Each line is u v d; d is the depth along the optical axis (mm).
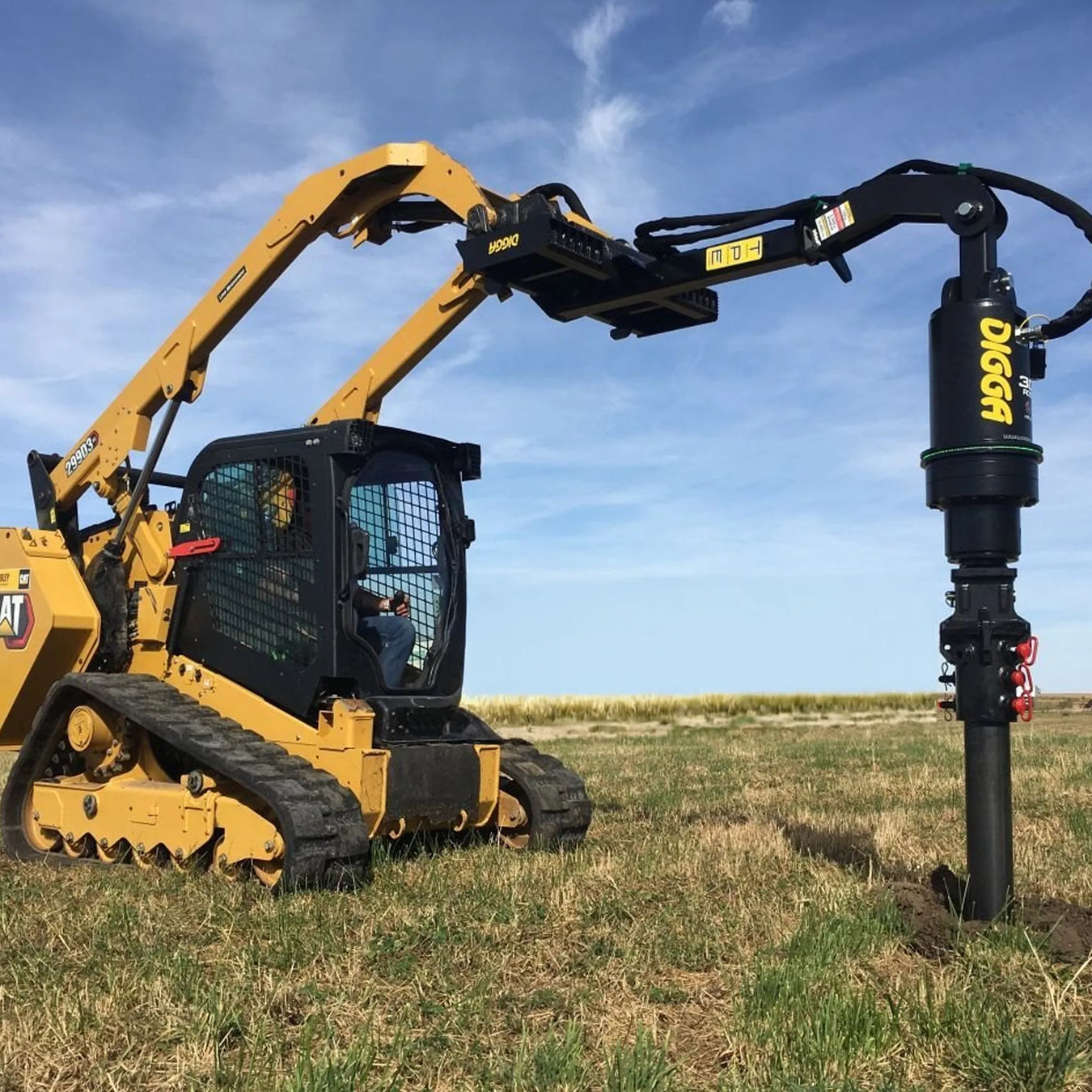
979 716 5336
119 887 6781
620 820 9539
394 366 8297
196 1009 4305
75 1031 4148
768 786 12047
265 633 7742
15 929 5707
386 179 7840
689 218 6609
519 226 6656
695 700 42125
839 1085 3588
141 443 8969
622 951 5156
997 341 5355
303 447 7625
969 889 5348
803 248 6176
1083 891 6188
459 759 7719
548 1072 3691
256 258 8258
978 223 5461
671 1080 3689
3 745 8906
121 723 8094
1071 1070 3666
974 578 5375
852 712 42500
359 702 7324
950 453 5363
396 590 7934
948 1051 3896
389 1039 4098
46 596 8500
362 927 5547
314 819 6527
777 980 4449
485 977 4758
